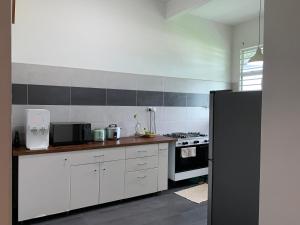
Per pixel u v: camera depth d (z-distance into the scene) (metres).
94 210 3.13
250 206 1.79
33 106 3.14
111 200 3.22
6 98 0.63
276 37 1.30
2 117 0.62
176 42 4.40
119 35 3.78
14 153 2.57
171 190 3.89
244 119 1.83
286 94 1.27
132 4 3.88
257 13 4.50
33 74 3.14
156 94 4.20
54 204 2.83
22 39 3.06
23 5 3.05
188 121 4.62
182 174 3.96
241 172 1.85
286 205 1.28
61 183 2.86
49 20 3.22
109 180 3.19
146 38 4.05
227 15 4.61
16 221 2.75
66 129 3.03
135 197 3.56
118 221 2.87
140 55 3.99
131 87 3.93
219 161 2.03
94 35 3.56
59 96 3.32
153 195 3.66
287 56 1.26
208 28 4.82
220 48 5.01
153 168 3.56
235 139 1.89
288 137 1.26
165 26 4.25
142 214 3.05
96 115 3.62
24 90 3.08
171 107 4.39
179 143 3.89
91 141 3.34
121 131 3.86
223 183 2.00
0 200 0.63
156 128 4.23
